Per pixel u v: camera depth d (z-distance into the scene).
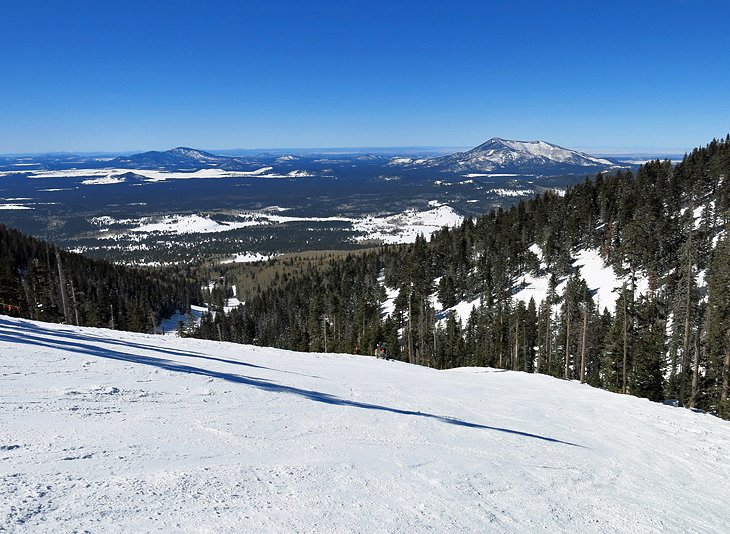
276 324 104.75
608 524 6.47
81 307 76.00
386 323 73.75
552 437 11.87
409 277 87.31
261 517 4.30
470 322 78.25
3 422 5.99
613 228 82.25
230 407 9.10
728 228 42.78
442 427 10.61
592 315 57.59
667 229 68.69
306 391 12.59
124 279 120.06
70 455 5.10
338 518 4.63
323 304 94.56
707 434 14.48
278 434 7.66
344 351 69.19
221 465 5.61
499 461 8.48
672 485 9.27
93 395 8.29
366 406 11.81
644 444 12.60
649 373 38.28
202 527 3.87
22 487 4.04
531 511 6.26
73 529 3.42
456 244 115.69
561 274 84.06
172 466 5.29
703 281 55.97
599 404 18.08
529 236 105.81
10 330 15.50
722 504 8.61
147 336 23.09
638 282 70.00
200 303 166.38
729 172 79.38
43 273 69.69
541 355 60.41
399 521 4.91
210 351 20.06
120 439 6.02
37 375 9.26
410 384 17.84
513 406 15.91
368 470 6.48
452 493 6.24
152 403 8.45
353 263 134.88
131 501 4.13
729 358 33.31
